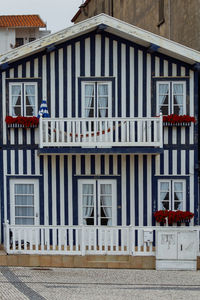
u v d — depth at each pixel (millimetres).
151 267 12070
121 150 12703
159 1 19281
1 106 13367
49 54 13344
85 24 12906
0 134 13375
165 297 9047
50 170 13383
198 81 14453
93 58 13344
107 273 11500
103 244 13219
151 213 13328
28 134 13383
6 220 12891
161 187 13383
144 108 13367
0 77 13336
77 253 12164
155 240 12383
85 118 12602
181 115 13195
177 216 13039
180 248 11930
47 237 12234
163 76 13328
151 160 13336
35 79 13336
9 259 12148
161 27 19266
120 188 13367
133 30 12852
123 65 13336
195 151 13328
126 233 13188
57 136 12633
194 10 15672
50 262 12125
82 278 10859
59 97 13375
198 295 9234
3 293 9281
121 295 9188
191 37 16016
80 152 12664
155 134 12656
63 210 13398
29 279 10648
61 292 9406
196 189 13328
